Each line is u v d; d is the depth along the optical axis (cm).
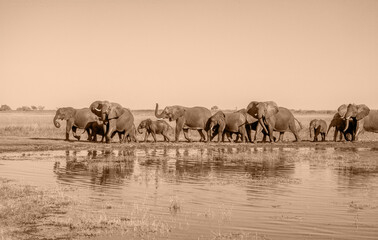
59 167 2570
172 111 4181
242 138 4244
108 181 2161
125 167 2597
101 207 1647
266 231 1386
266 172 2466
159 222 1469
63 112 4025
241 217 1536
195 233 1362
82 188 1988
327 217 1541
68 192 1898
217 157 3097
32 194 1823
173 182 2147
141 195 1856
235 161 2894
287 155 3238
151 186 2047
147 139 4375
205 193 1905
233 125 4194
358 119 4509
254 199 1797
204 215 1556
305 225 1450
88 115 4019
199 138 4669
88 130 4066
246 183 2133
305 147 3928
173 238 1313
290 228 1418
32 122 7544
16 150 3400
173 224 1452
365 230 1402
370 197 1850
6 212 1527
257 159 2995
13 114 15312
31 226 1405
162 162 2822
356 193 1927
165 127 4178
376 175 2383
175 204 1655
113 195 1852
